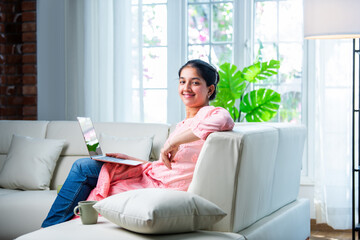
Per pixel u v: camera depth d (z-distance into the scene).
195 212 1.99
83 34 4.47
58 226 2.12
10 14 4.84
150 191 2.04
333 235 3.85
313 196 4.00
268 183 2.52
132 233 1.99
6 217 3.23
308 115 4.08
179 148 2.43
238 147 2.13
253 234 2.26
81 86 4.51
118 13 4.33
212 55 4.32
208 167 2.16
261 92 3.85
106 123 3.72
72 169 2.43
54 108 4.67
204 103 2.55
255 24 4.23
